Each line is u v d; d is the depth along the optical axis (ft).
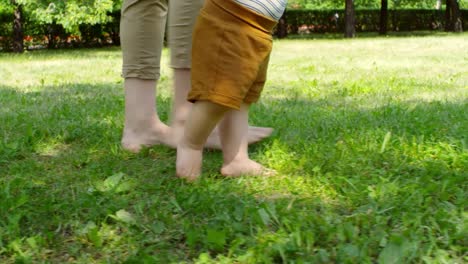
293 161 8.73
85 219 6.63
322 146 9.66
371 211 6.64
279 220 6.45
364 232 6.14
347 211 6.88
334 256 5.59
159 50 9.75
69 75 25.21
